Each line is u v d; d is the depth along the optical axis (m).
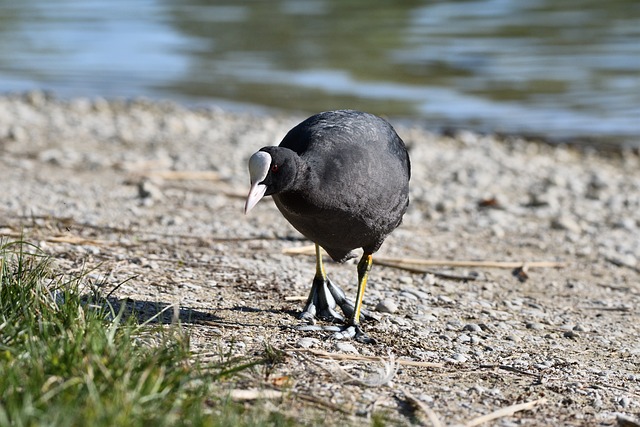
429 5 41.25
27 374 6.55
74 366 6.58
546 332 10.12
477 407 7.59
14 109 23.66
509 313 10.80
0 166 16.64
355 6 41.84
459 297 11.28
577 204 17.09
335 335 9.12
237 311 9.59
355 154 8.69
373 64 30.64
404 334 9.50
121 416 5.83
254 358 8.03
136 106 25.45
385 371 8.09
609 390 8.31
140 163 17.61
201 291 10.14
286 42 34.56
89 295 8.70
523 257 13.53
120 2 45.09
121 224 13.08
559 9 39.47
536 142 22.77
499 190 17.94
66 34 36.75
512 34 34.59
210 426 6.01
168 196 15.30
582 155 21.92
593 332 10.27
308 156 8.48
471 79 28.47
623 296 12.04
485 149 21.89
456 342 9.41
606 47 32.16
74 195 14.71
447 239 14.23
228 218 14.16
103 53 33.22
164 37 36.06
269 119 24.28
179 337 7.83
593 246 14.41
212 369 7.34
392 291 11.12
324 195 8.48
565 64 29.92
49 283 8.88
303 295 10.48
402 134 23.00
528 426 7.25
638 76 28.25
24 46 34.31
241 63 31.34
